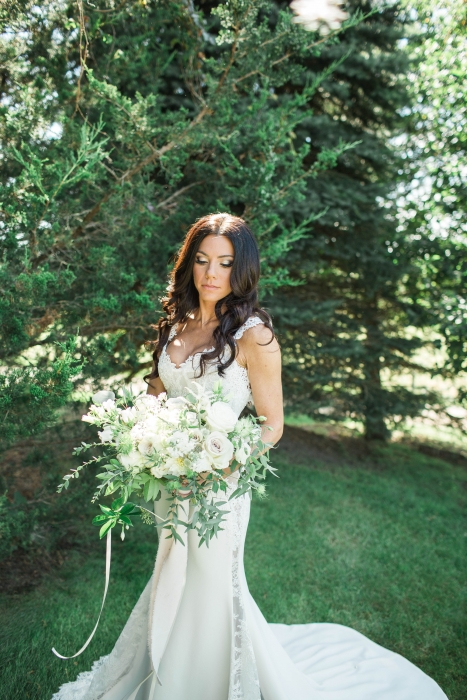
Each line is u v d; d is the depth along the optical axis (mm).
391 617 3355
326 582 3705
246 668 2152
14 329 2783
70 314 3322
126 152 3771
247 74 3729
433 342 5938
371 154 5816
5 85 3590
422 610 3465
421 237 6211
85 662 2775
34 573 3557
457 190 5703
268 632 2424
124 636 2361
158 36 4543
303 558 4035
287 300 6109
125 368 3883
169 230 4273
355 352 6168
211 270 2188
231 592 2180
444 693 2652
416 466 6719
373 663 2801
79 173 3072
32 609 3189
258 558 3973
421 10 5285
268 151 3832
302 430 7570
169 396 2381
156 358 2537
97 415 1953
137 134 3457
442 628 3277
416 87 5754
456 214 5961
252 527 4496
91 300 3281
